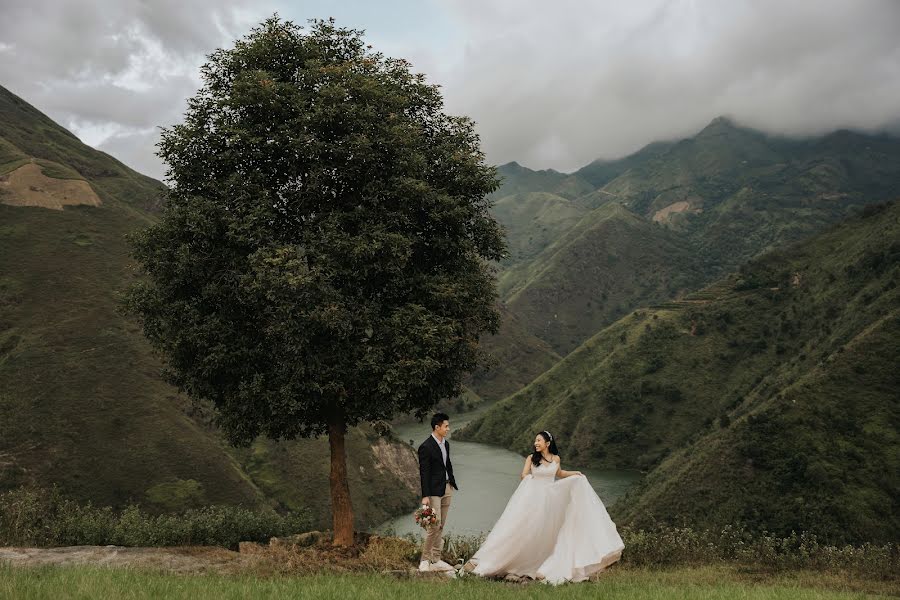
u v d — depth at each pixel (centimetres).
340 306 1373
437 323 1427
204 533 1677
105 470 6000
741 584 1227
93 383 6912
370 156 1438
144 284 1500
